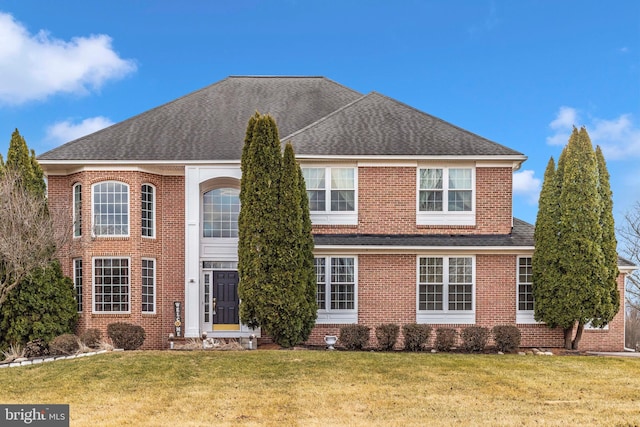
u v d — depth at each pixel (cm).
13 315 1894
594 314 1922
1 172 1906
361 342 1897
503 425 1073
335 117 2358
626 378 1486
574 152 1978
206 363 1576
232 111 2506
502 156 2136
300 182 1980
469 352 1898
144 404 1211
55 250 1877
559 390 1352
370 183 2169
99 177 2100
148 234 2159
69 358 1661
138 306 2081
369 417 1127
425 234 2164
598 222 1962
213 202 2255
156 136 2288
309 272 1942
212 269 2230
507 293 2097
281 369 1517
